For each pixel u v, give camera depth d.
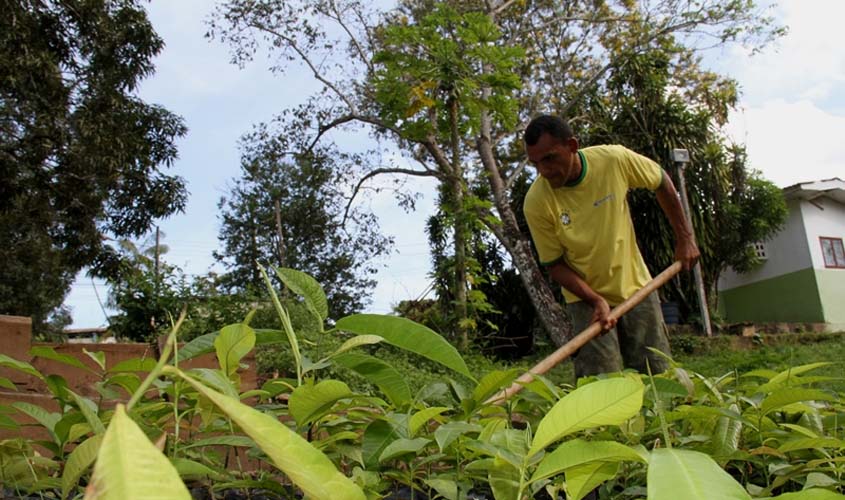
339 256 18.38
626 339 3.22
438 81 9.83
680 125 14.02
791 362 7.92
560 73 15.65
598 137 14.72
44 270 15.83
